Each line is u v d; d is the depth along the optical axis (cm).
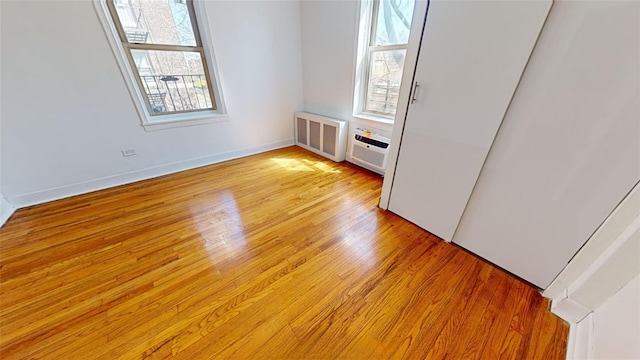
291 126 372
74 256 159
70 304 127
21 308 125
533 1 99
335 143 308
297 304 128
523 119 117
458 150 145
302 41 325
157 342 110
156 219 198
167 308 126
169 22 242
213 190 245
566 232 116
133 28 226
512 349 108
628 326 84
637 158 90
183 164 290
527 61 108
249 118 323
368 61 266
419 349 108
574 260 115
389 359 104
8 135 192
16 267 150
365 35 254
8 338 112
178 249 166
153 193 238
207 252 163
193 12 250
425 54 143
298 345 110
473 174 143
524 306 127
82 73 207
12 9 171
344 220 198
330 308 126
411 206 188
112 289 136
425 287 138
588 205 107
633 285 91
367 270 150
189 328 116
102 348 108
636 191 92
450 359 104
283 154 344
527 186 124
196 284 139
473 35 121
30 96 192
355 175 279
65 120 211
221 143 311
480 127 132
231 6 260
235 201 225
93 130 226
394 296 133
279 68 324
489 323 119
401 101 166
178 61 260
